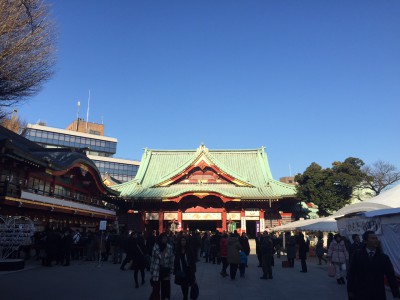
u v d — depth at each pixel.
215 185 45.94
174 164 54.12
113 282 15.19
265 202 43.62
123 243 23.58
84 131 122.38
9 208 24.08
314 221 28.31
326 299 11.95
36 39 11.84
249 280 16.56
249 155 54.38
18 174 25.69
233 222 43.88
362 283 6.31
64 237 22.30
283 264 22.95
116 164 116.31
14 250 19.50
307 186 44.66
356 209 19.42
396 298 6.17
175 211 44.56
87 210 35.16
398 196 18.89
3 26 10.98
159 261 9.74
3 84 11.52
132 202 43.84
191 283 10.76
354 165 46.03
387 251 14.50
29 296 11.76
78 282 15.05
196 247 20.09
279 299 11.95
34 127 105.50
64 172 29.52
